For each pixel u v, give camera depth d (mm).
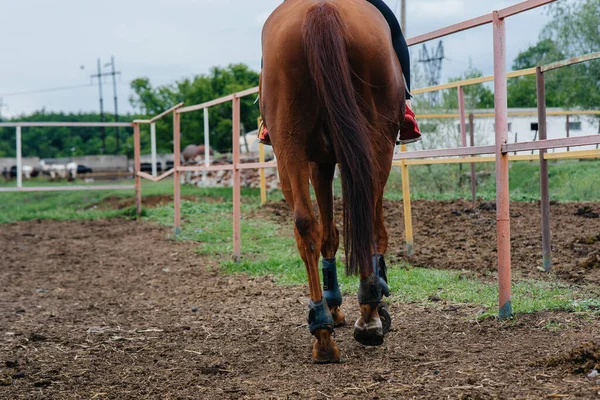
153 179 11500
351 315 5016
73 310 5973
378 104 3469
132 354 4324
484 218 9273
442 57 28797
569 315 4262
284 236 9617
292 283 6496
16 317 5691
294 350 4156
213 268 7719
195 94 37969
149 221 12281
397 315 4820
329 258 4445
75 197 20391
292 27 3350
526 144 4117
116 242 10297
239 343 4465
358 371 3541
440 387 3145
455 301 5082
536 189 12305
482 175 13922
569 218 8680
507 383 3115
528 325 4152
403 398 3041
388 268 6598
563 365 3273
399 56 3920
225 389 3432
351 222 3170
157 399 3371
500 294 4371
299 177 3410
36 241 10633
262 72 3699
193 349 4375
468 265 6457
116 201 16672
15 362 4125
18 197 23891
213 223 11203
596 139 3619
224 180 19062
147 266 8250
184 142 38469
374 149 3467
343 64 3191
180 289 6727
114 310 5906
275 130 3477
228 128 34656
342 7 3418
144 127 56375
